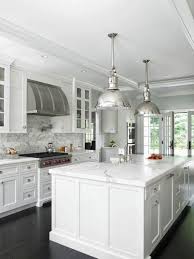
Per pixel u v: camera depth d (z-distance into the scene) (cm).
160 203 266
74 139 601
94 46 323
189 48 330
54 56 356
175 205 330
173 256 246
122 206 231
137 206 222
